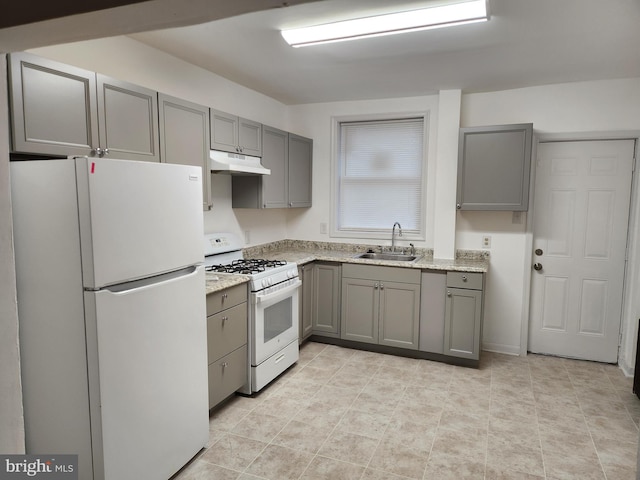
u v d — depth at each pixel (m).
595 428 2.57
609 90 3.40
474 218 3.87
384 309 3.72
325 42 2.55
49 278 1.68
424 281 3.56
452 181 3.77
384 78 3.37
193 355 2.17
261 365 2.97
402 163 4.19
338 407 2.80
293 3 0.63
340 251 4.39
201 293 2.22
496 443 2.40
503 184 3.48
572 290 3.71
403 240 4.18
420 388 3.10
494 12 2.14
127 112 2.21
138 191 1.79
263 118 4.02
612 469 2.17
